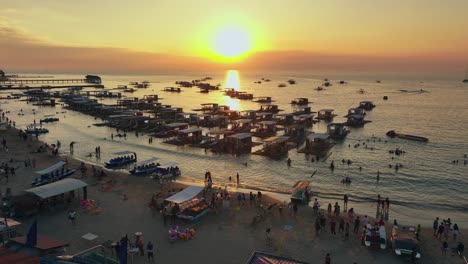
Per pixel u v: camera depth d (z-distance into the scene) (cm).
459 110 15150
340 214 4231
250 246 3375
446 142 8900
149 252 3069
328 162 7006
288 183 5744
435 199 5159
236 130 10006
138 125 10344
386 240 3466
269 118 12194
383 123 11794
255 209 4253
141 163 5856
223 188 5259
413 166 6794
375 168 6631
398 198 5162
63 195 4372
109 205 4303
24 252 2697
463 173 6397
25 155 6706
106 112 12731
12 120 11512
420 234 3728
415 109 15475
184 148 7975
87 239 3409
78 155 7262
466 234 3775
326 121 12238
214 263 3073
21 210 3856
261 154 7475
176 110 12781
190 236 3512
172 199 3916
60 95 18462
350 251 3309
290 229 3741
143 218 3941
